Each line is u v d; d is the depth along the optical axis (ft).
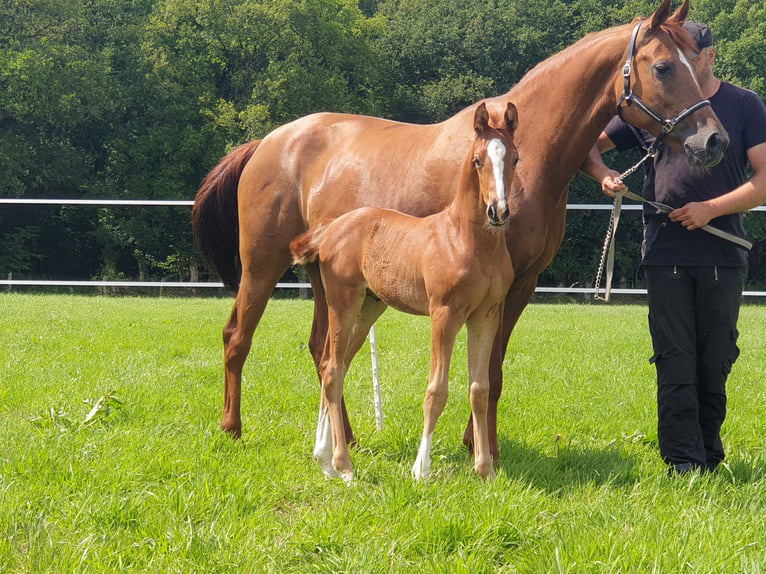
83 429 16.11
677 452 14.20
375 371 17.79
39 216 100.12
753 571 9.37
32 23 100.42
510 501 11.52
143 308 44.70
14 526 10.64
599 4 101.76
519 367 25.59
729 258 14.03
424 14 112.78
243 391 20.97
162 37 106.52
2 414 17.70
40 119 97.91
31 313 39.04
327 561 10.00
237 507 11.93
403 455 15.72
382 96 110.01
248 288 17.56
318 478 13.93
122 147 99.40
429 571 9.73
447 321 12.81
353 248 14.23
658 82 13.57
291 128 17.75
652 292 14.43
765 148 13.88
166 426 16.67
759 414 19.36
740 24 97.35
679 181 14.23
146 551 10.44
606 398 20.99
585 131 14.48
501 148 12.04
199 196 19.71
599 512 11.55
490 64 104.83
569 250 95.30
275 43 102.47
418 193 15.24
